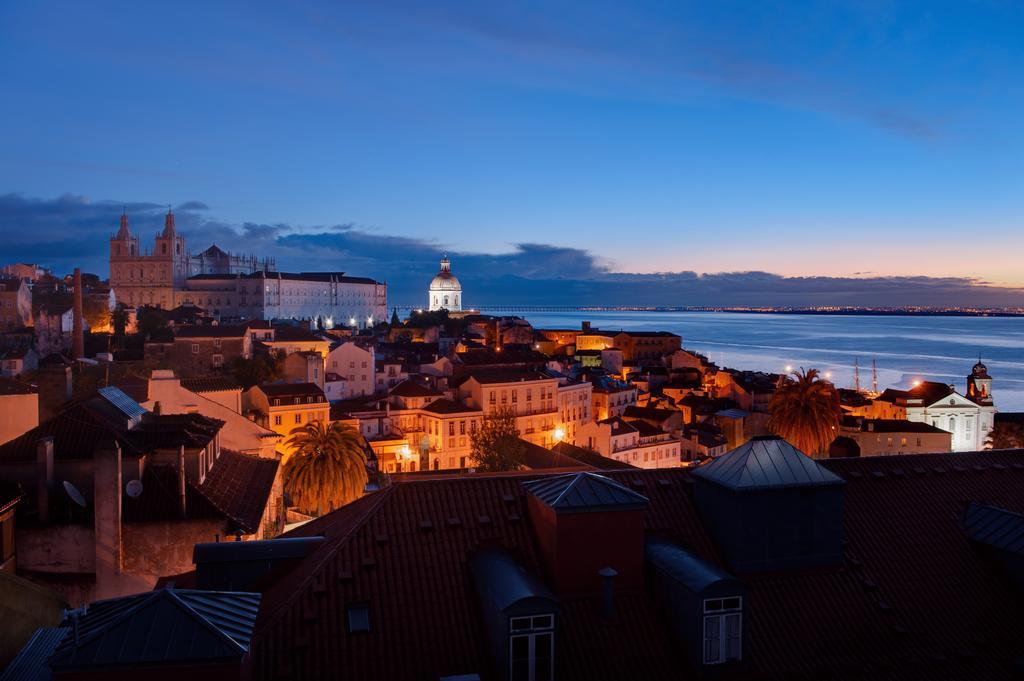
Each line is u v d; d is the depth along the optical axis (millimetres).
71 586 35219
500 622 17672
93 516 36344
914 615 21141
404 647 18250
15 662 18438
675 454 128750
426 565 20297
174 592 16922
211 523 36875
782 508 21656
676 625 19375
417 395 125688
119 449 35562
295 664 17469
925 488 25484
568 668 18344
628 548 20250
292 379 135375
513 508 22359
